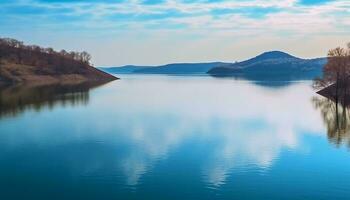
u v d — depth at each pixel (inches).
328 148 2226.9
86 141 2415.1
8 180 1692.9
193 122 3166.8
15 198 1499.8
